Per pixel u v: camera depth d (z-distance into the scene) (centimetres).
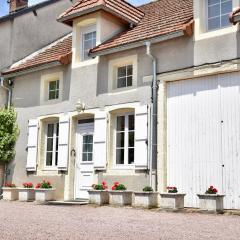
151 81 1212
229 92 1078
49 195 1330
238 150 1046
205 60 1114
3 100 1620
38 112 1503
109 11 1362
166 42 1197
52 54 1569
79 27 1449
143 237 658
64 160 1387
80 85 1390
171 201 1038
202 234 684
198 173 1108
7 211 1038
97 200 1179
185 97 1158
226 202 1052
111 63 1316
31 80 1555
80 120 1401
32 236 666
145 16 1470
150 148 1179
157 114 1188
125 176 1221
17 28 1673
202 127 1116
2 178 1563
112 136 1286
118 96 1279
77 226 775
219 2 1140
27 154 1508
